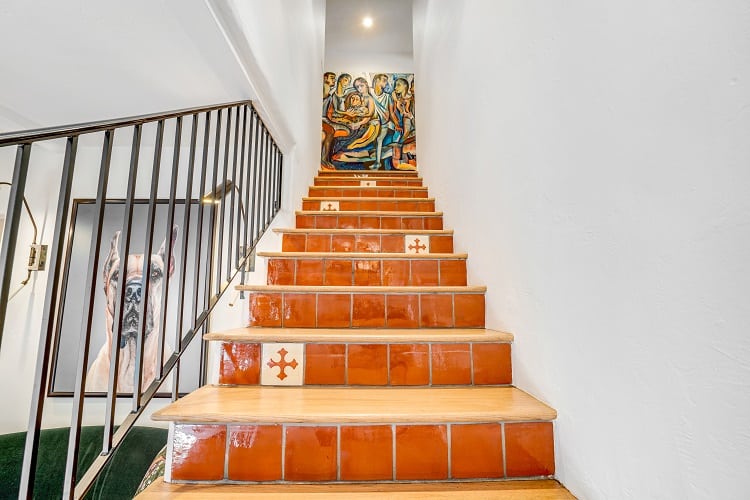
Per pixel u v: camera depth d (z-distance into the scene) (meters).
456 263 1.78
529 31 1.13
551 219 0.98
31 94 1.63
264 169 2.12
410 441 0.91
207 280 1.29
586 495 0.80
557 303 0.94
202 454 0.89
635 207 0.67
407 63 5.07
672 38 0.59
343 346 1.20
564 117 0.92
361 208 2.71
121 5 1.12
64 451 1.86
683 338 0.57
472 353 1.21
